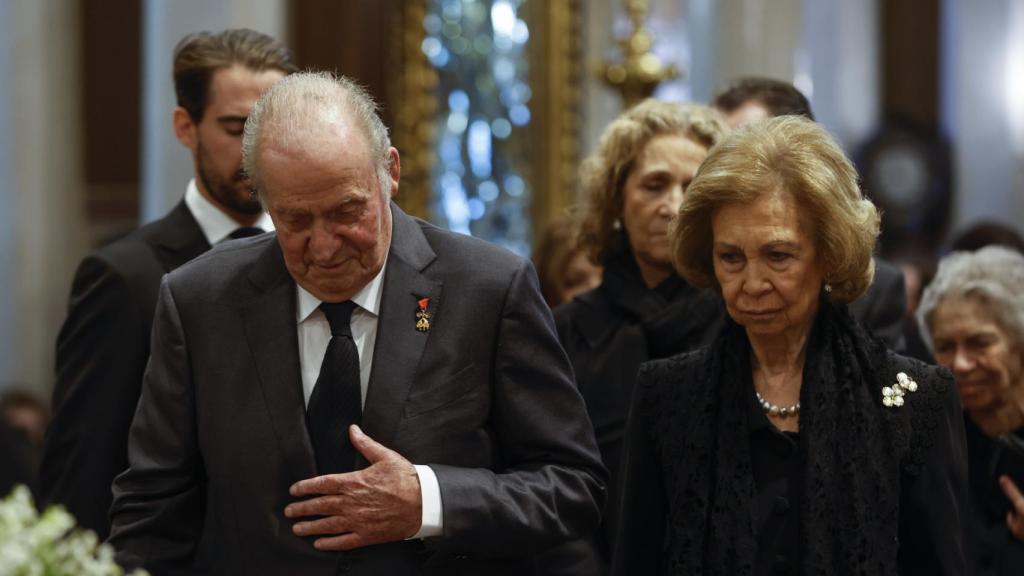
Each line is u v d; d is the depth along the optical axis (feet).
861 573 11.33
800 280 11.66
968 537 15.28
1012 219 53.83
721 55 42.14
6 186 38.88
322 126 11.27
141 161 47.39
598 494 12.37
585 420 12.55
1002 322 16.14
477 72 44.14
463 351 12.21
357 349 12.22
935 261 47.06
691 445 12.06
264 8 34.86
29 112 39.34
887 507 11.53
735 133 12.07
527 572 12.69
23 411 32.63
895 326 16.58
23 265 38.88
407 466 11.62
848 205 11.67
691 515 11.90
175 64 16.35
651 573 12.46
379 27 42.09
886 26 55.57
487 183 44.14
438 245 12.62
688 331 16.05
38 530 8.50
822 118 55.06
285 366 12.15
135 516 12.21
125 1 47.70
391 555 11.78
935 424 11.78
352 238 11.43
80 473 14.97
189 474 12.37
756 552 11.60
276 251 12.53
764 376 12.30
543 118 44.21
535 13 44.39
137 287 15.40
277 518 11.85
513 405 12.26
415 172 43.21
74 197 40.98
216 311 12.40
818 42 55.11
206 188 16.16
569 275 21.66
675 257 12.44
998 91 54.19
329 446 11.94
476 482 11.74
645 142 16.47
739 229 11.67
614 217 16.83
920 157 53.78
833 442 11.71
